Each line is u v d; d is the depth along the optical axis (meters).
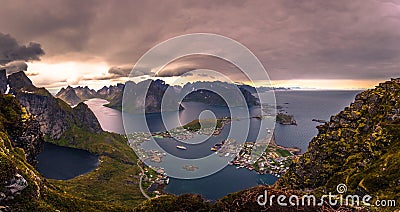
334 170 78.56
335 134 86.12
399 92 82.19
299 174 84.88
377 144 73.12
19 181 52.50
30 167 81.25
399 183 57.03
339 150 81.94
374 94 87.56
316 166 82.44
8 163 52.97
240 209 49.56
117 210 69.88
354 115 87.62
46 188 65.06
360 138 81.00
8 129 109.12
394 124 75.12
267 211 47.12
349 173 71.19
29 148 116.25
